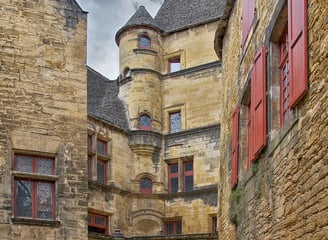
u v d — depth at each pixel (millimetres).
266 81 11133
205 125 30969
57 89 18297
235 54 15688
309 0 8438
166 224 31016
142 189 31047
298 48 8750
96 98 33062
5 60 17812
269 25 11023
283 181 9727
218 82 31094
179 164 31281
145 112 31641
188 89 31859
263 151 11289
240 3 15023
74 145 18172
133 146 31125
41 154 17781
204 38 32000
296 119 8930
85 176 18141
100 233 26688
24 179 17469
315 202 8062
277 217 10094
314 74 8180
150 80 32094
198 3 33406
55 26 18672
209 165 30422
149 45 32562
